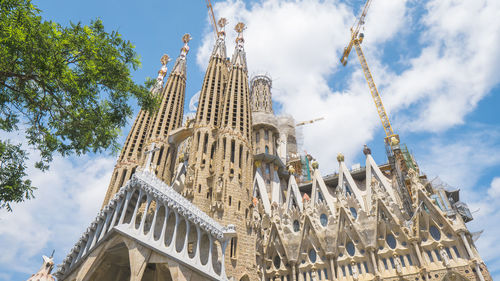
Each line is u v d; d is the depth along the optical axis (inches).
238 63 3075.8
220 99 2839.6
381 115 4008.4
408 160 3253.0
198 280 1499.8
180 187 2669.8
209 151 2404.0
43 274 2236.7
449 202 2490.2
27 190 826.2
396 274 1923.0
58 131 887.7
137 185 1552.7
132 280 1341.0
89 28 861.8
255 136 3528.5
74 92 848.3
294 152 4025.6
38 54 750.5
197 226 1637.6
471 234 1942.7
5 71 743.7
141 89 996.6
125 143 3029.0
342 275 2068.2
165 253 1441.9
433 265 1878.7
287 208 2672.2
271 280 2176.4
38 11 784.9
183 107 3447.3
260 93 4037.9
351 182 2785.4
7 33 699.4
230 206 2039.9
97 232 1644.9
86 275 1497.3
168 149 2970.0
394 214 2151.8
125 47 931.3
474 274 1758.1
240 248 1905.8
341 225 2223.2
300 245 2212.1
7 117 831.1
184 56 3846.0
